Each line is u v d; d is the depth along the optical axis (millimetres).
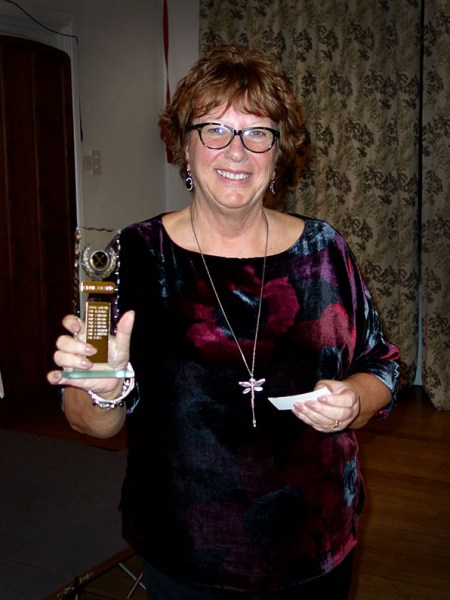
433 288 4789
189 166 1365
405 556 2852
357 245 4992
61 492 2709
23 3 4547
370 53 4855
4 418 4492
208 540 1228
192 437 1239
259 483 1229
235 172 1285
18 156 4578
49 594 1948
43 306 4840
